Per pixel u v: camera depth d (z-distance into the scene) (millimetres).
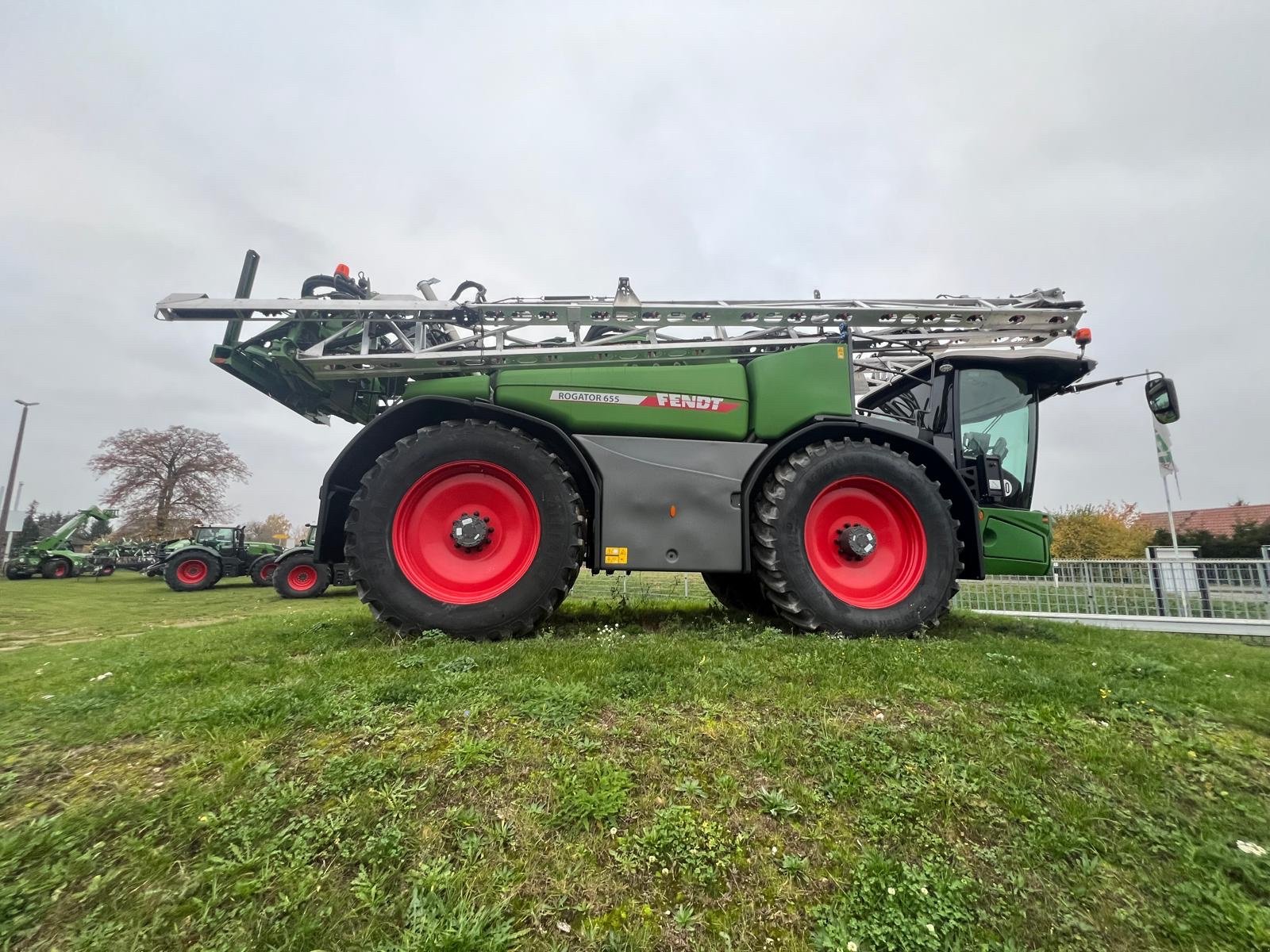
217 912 1536
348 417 5738
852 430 4754
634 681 2877
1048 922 1620
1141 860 1845
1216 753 2451
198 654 3670
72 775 2115
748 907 1631
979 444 5531
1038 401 5820
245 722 2428
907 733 2449
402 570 4070
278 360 4801
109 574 27297
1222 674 3797
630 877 1689
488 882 1632
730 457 4504
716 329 5145
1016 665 3463
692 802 1983
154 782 2057
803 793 2043
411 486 4156
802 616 4312
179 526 33812
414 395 4559
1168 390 5082
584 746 2254
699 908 1619
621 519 4320
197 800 1922
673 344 5008
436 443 4176
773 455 4535
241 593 16797
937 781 2152
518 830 1820
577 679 2914
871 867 1737
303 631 4480
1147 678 3389
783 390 4695
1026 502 5625
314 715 2451
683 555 4352
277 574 14562
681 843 1801
